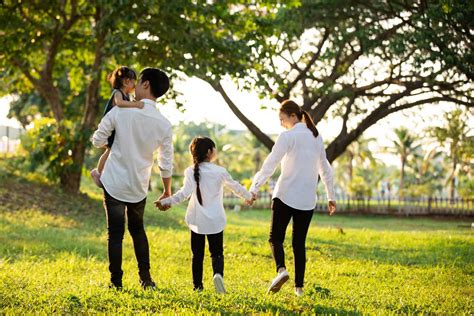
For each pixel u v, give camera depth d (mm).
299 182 6348
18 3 20375
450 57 18250
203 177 6305
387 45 21219
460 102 23234
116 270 6055
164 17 18406
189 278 8828
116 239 5977
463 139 36938
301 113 6551
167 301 5484
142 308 5270
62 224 16906
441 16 17453
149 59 19938
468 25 17766
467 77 19531
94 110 22328
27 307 5332
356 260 11773
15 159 23641
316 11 22078
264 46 19812
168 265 10523
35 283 6887
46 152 21844
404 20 20594
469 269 10492
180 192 6242
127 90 6027
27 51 21469
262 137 26219
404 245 14727
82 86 26484
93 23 22797
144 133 5801
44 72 22547
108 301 5449
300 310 5492
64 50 23922
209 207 6309
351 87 24406
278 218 6387
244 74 18922
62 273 8609
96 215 19688
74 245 12539
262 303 5574
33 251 11438
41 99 40781
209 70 19047
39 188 21516
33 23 21078
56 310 5207
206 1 18625
